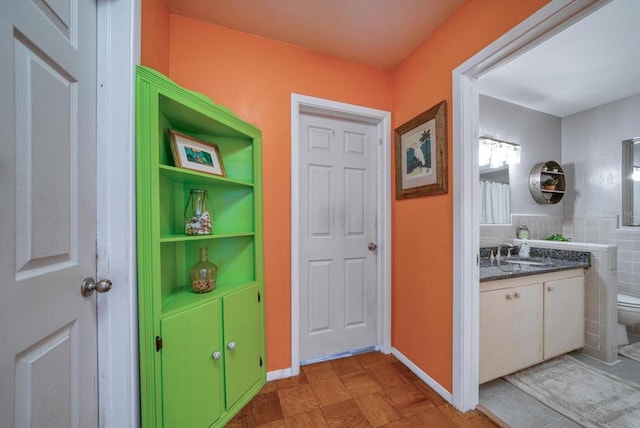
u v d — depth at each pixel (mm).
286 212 1694
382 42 1683
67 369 755
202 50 1514
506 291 1597
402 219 1854
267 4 1387
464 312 1352
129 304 914
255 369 1486
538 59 1870
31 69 640
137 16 959
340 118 1967
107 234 903
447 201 1461
